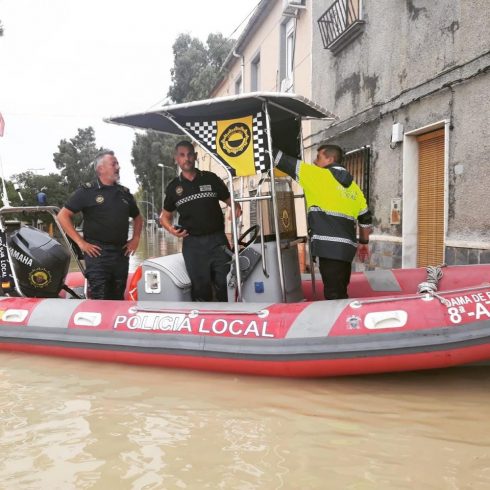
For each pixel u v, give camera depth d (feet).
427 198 23.70
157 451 9.68
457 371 13.78
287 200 16.48
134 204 17.40
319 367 12.74
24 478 8.77
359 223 15.56
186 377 13.98
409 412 11.31
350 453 9.43
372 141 27.61
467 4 19.70
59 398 12.62
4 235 18.08
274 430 10.53
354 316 12.53
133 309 15.16
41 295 18.49
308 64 36.83
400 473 8.64
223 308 14.14
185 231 15.81
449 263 20.81
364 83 28.45
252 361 13.24
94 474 8.87
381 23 26.30
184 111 14.34
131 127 16.47
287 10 38.17
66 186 280.72
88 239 16.80
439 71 21.62
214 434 10.39
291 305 13.55
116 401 12.35
